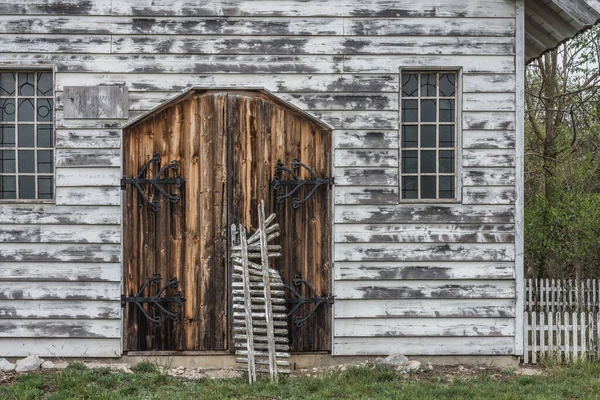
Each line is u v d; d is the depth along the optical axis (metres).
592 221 9.30
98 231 6.82
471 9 7.04
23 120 6.99
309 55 6.95
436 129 7.15
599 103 11.95
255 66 6.92
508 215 7.01
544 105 12.12
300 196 6.94
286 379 6.25
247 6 6.93
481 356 7.00
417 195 7.13
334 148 6.94
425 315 6.96
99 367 6.62
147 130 6.89
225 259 6.87
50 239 6.78
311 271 6.94
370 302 6.95
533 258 10.84
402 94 7.15
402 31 7.01
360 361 6.94
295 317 6.90
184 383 6.16
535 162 12.61
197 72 6.89
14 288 6.78
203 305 6.87
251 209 6.91
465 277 6.97
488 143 7.02
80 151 6.83
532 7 7.21
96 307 6.82
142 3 6.88
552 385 6.09
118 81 6.86
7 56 6.82
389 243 6.95
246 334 6.40
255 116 6.94
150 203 6.84
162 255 6.85
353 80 6.97
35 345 6.80
